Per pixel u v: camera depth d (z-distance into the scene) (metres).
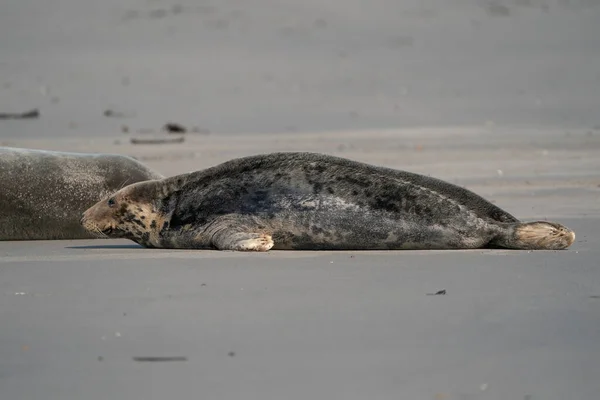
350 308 24.83
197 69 148.62
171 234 34.91
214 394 18.92
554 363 20.64
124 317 24.23
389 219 32.88
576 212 43.62
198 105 121.19
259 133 96.94
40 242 38.88
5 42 168.25
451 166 65.62
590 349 21.50
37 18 184.12
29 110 118.00
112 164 40.88
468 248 33.16
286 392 18.95
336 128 100.69
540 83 131.50
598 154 72.69
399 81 136.88
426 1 194.38
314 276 28.69
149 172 41.41
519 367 20.39
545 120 103.31
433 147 80.06
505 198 49.12
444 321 23.61
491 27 174.25
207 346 21.81
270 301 25.61
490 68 144.12
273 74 144.62
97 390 19.28
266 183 34.06
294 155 34.44
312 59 155.88
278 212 33.53
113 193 38.69
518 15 182.12
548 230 32.72
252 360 20.84
